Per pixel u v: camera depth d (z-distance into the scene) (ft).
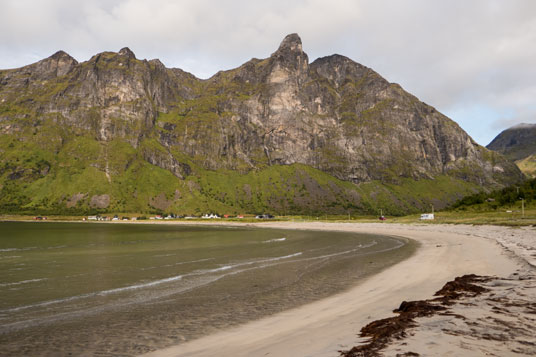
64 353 45.03
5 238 298.97
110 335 51.75
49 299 77.20
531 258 103.14
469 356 31.96
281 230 478.59
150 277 104.73
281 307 65.98
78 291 85.46
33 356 44.42
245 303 70.13
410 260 129.18
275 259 145.07
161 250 191.31
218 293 80.53
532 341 36.01
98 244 238.27
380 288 79.36
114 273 112.78
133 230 464.24
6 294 82.43
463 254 133.28
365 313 56.49
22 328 56.24
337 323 51.44
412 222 468.34
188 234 368.27
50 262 142.41
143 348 45.75
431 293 69.51
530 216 387.55
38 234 357.61
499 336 37.88
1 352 45.93
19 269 123.03
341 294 75.66
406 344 36.14
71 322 59.16
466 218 443.32
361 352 34.96
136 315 62.75
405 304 56.49
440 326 42.32
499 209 499.51
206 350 43.60
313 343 42.06
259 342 45.27
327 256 153.38
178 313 63.52
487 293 61.62
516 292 61.05
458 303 54.90
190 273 111.34
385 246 199.41
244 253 171.01
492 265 99.50
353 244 219.20
